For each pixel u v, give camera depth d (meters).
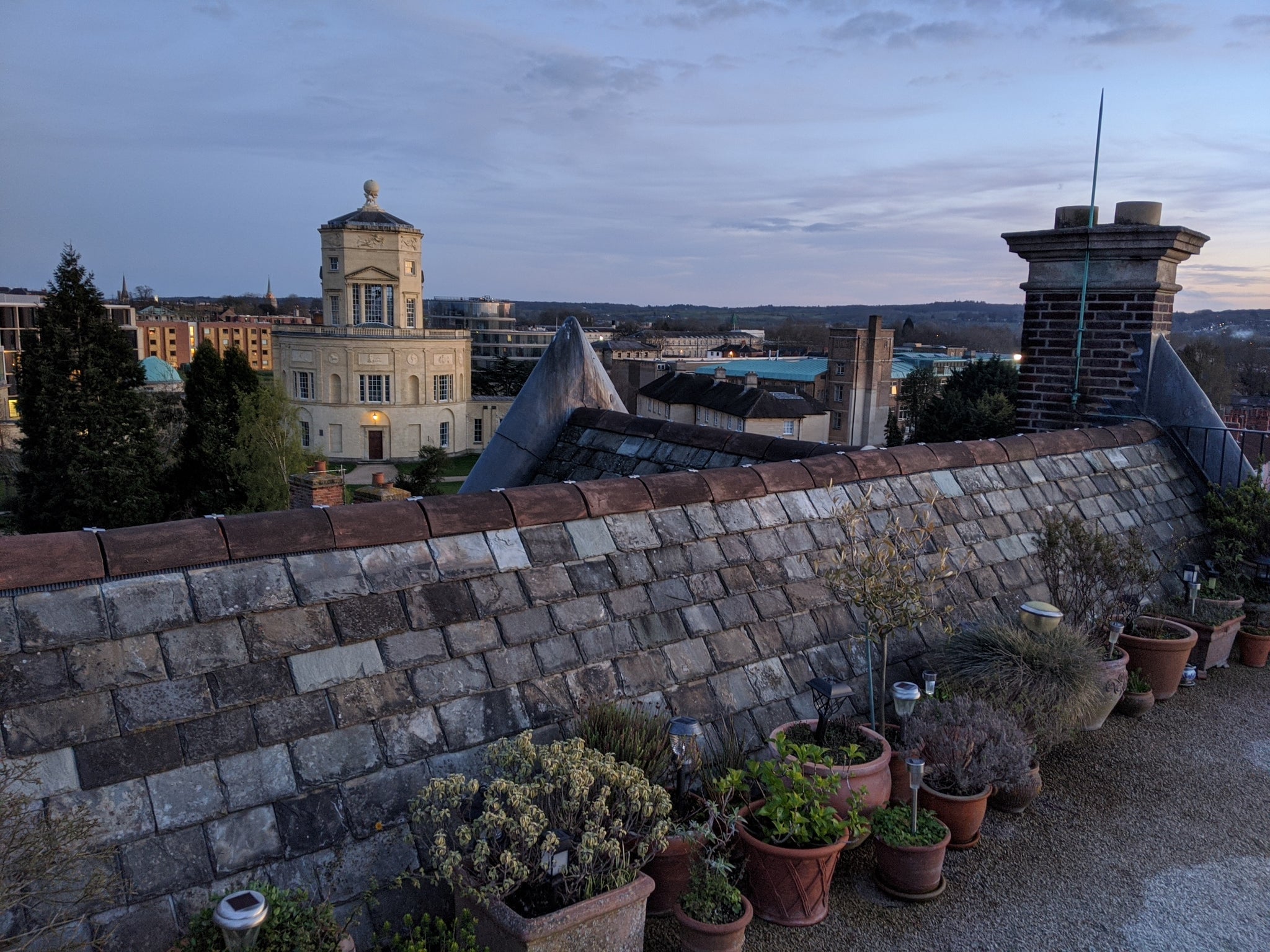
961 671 4.73
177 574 3.16
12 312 85.69
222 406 42.69
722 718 3.97
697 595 4.32
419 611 3.52
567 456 7.72
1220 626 6.07
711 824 3.26
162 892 2.58
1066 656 4.66
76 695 2.76
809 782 3.53
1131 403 8.29
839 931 3.46
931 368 84.38
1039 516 6.36
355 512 3.63
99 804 2.62
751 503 4.94
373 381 76.75
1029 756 4.19
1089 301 8.47
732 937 3.11
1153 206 8.23
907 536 5.33
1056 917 3.58
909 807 3.92
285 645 3.17
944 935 3.45
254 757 2.92
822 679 3.98
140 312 181.50
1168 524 7.30
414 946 2.72
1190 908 3.65
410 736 3.21
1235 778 4.74
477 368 129.88
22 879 2.27
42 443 36.91
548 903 2.88
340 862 2.85
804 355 157.12
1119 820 4.33
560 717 3.56
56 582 2.95
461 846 2.97
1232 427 7.96
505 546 3.94
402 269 78.81
